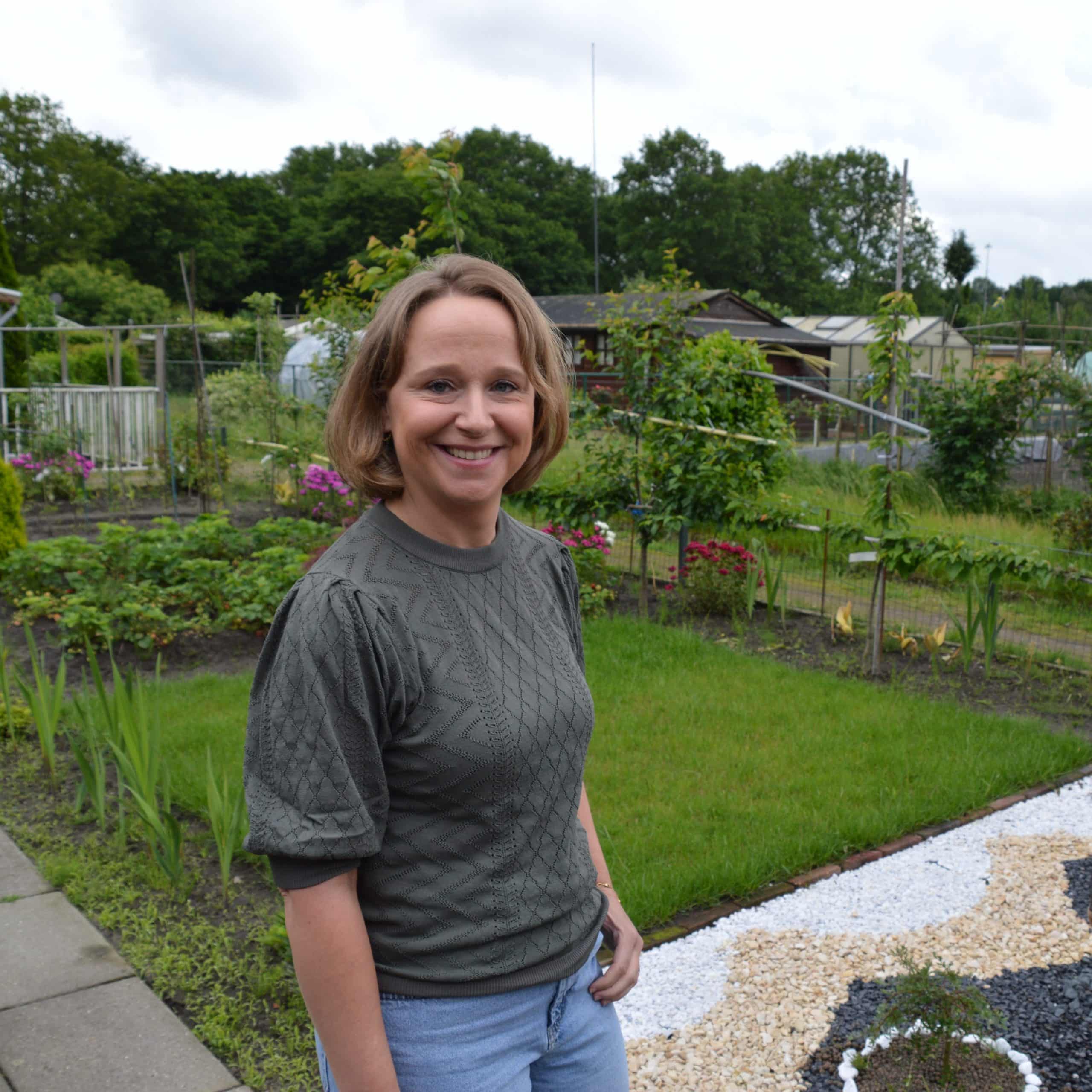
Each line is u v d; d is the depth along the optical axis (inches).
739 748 195.6
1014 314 1604.3
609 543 342.0
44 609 279.6
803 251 2399.1
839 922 137.0
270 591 279.1
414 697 47.8
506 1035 51.9
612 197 2479.1
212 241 2108.8
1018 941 132.6
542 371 55.9
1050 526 463.5
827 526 300.2
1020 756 194.9
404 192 2095.2
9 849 153.4
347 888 46.0
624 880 140.1
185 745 191.0
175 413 644.1
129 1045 106.5
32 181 2017.7
